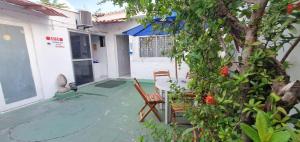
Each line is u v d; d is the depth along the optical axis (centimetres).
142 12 137
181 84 312
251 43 91
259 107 83
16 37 418
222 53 123
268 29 96
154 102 313
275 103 78
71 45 582
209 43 120
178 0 118
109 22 694
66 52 554
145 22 138
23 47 433
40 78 474
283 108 75
